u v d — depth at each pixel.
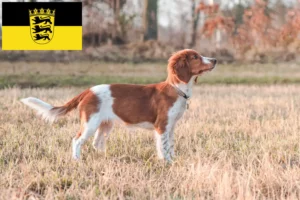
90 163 7.50
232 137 9.83
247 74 26.14
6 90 17.77
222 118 12.12
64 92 17.66
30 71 23.72
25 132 9.83
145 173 7.04
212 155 8.13
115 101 7.80
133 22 37.06
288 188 6.33
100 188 6.18
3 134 9.72
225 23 33.81
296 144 9.02
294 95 17.89
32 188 6.36
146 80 23.09
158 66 27.91
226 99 16.20
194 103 14.86
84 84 21.59
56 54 28.03
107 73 24.78
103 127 8.34
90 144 8.89
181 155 8.12
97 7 35.28
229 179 6.39
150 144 9.07
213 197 5.98
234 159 7.91
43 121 11.23
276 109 13.83
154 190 6.10
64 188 6.23
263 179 6.60
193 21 35.78
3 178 6.48
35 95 16.36
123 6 37.25
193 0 35.72
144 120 7.85
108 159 7.79
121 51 30.67
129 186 6.32
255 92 19.11
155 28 35.97
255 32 34.44
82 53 28.94
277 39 34.34
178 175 6.81
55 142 8.81
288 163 7.73
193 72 7.91
